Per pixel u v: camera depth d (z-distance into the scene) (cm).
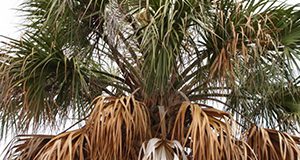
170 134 445
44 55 472
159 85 439
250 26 447
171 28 432
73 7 466
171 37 438
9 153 465
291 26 477
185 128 439
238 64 448
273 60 469
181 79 471
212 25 457
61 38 477
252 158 433
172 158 411
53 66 475
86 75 489
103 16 459
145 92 453
